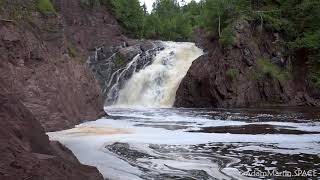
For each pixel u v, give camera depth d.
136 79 56.50
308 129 26.42
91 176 11.36
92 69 58.53
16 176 8.62
